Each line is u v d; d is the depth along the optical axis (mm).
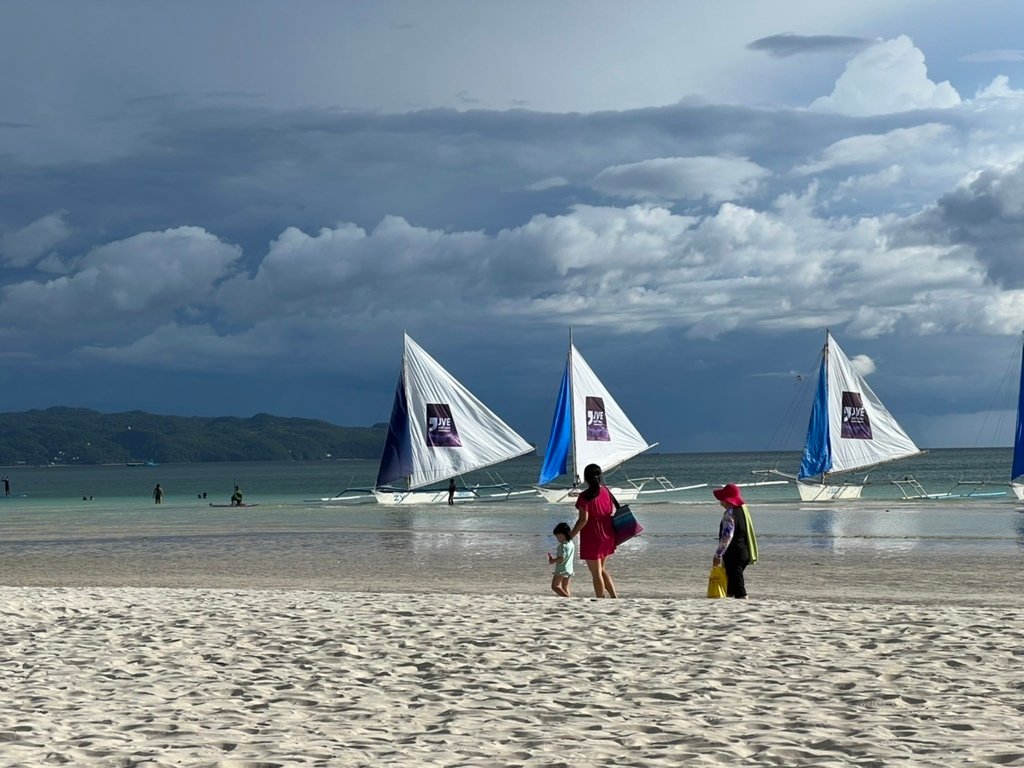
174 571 26688
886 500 60312
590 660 10703
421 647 11672
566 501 62625
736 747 6953
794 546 31375
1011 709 8109
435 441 64312
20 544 37781
